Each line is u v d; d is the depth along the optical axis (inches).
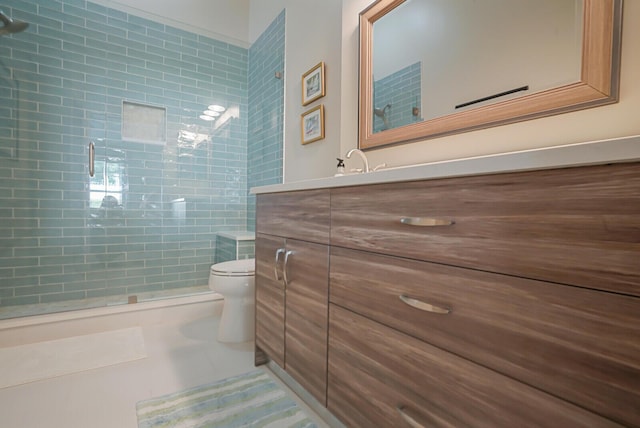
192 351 66.7
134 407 47.1
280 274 51.7
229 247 99.0
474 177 24.7
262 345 58.2
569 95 34.9
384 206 32.4
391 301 31.7
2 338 66.9
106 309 78.6
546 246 20.7
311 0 75.7
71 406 47.3
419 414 28.9
